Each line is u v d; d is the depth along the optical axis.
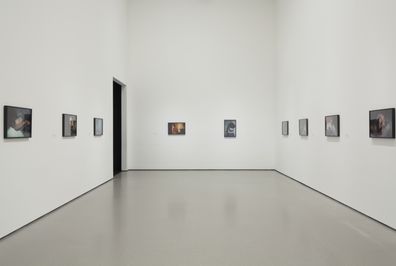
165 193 12.62
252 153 20.23
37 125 8.95
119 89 20.20
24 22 8.30
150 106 20.28
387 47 8.02
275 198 11.60
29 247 6.69
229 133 20.17
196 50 20.19
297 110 15.45
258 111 20.22
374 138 8.67
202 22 20.23
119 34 18.06
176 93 20.25
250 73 20.20
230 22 20.23
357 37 9.50
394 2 7.70
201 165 20.23
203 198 11.63
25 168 8.35
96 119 13.80
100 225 8.27
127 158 20.16
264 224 8.29
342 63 10.52
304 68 14.35
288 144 17.16
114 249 6.54
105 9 15.34
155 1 20.23
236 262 5.84
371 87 8.77
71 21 11.30
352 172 9.95
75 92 11.65
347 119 10.21
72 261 5.93
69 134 10.98
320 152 12.55
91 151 13.41
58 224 8.38
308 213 9.42
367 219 8.77
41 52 9.16
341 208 10.05
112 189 13.55
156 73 20.25
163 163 20.31
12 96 7.79
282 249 6.50
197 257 6.09
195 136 20.22
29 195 8.52
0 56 7.35
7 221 7.55
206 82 20.22
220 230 7.80
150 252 6.36
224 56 20.20
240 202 10.95
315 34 12.93
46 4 9.45
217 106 20.22
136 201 11.16
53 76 9.92
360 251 6.37
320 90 12.44
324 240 7.04
